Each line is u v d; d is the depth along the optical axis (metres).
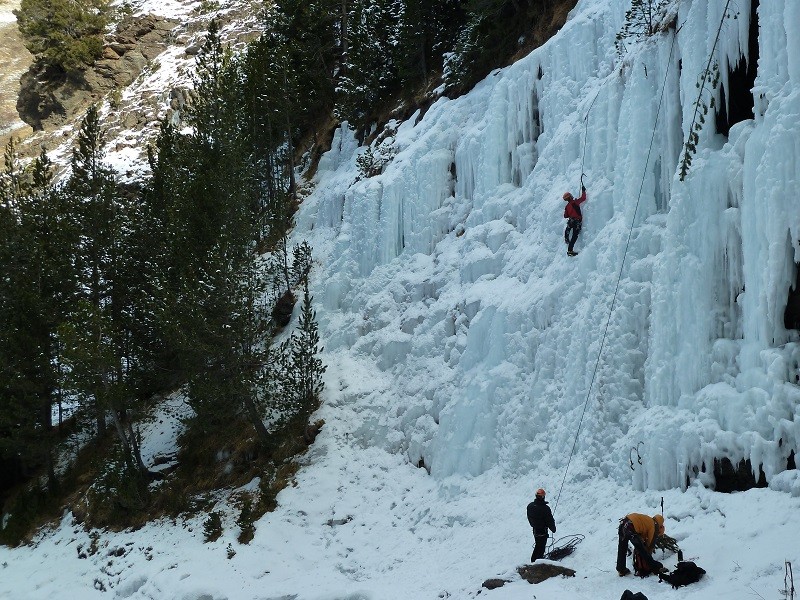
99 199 25.41
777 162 10.47
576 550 11.35
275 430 19.88
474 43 23.12
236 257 20.86
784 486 9.84
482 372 16.56
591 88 17.30
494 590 10.77
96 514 20.80
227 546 16.62
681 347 11.88
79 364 20.77
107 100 47.66
